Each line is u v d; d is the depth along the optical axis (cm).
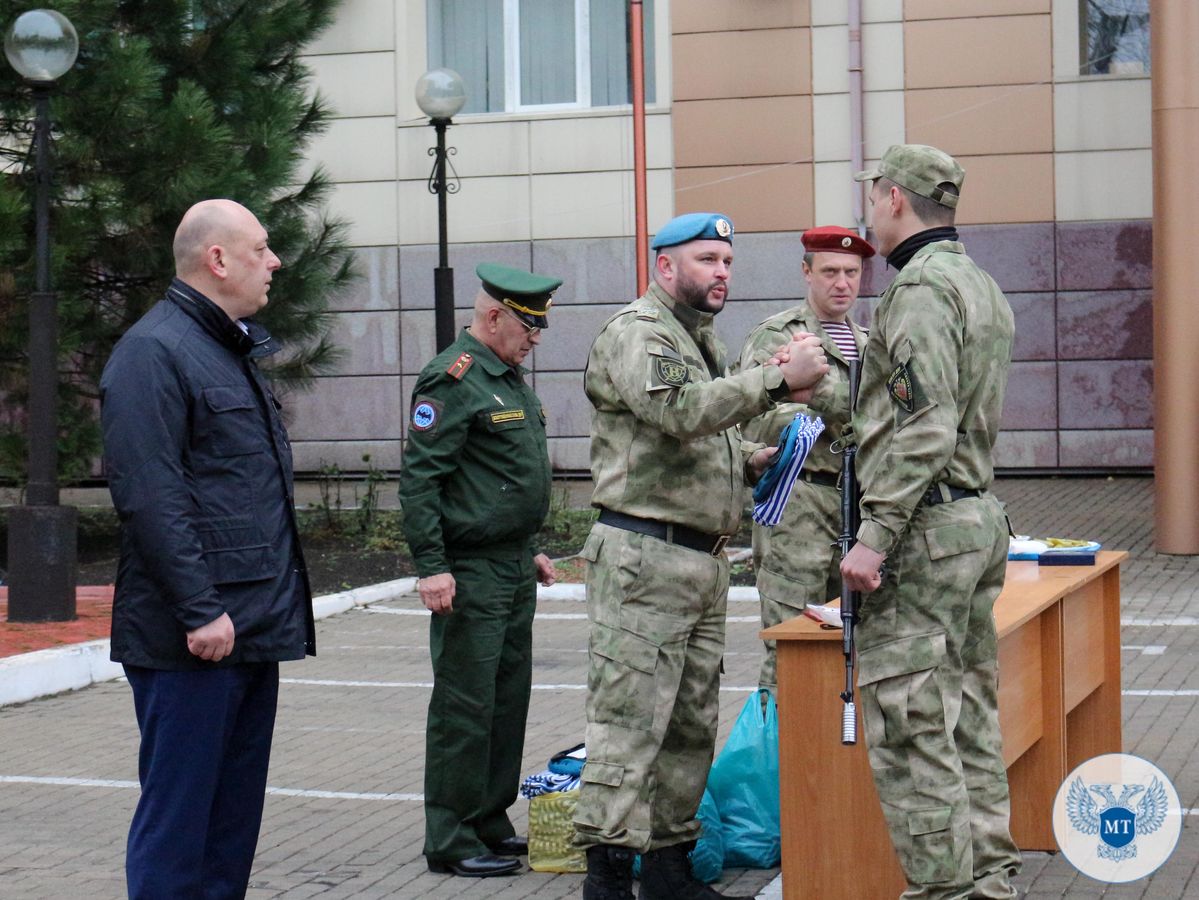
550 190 1864
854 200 1770
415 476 526
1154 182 1302
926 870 407
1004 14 1741
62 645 941
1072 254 1750
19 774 699
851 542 419
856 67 1758
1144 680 850
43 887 533
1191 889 501
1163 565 1254
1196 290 1286
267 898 514
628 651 467
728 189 1803
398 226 1897
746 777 535
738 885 516
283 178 1363
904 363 398
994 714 447
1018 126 1748
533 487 540
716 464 473
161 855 413
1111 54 1747
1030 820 544
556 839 539
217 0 1398
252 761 443
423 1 1894
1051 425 1777
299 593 435
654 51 1844
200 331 423
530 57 1892
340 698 874
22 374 1291
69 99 1230
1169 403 1291
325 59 1903
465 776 536
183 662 412
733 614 1134
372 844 582
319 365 1471
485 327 543
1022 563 581
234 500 419
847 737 418
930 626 409
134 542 414
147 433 404
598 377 472
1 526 1452
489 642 534
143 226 1274
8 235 1134
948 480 413
